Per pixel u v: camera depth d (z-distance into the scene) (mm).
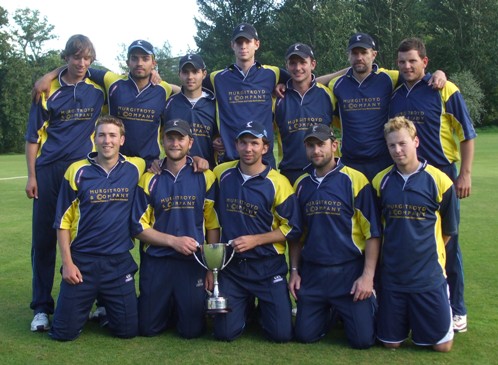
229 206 4863
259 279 4727
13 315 5324
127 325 4711
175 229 4844
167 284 4770
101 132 4754
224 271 4832
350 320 4512
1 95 47312
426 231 4414
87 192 4695
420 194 4410
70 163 5227
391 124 4484
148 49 5270
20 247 8242
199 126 5508
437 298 4348
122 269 4738
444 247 4578
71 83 5238
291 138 5496
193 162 4980
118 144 4832
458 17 50031
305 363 4125
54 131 5195
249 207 4785
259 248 4730
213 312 4469
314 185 4777
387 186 4551
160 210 4855
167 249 4781
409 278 4383
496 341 4512
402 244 4418
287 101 5504
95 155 4953
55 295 6000
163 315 4812
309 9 45812
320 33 45094
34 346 4520
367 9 47531
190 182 4887
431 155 5027
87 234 4684
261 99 5562
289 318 4652
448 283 4867
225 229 4891
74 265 4648
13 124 47312
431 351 4371
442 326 4320
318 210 4699
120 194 4781
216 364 4113
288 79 5676
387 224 4539
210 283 4855
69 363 4156
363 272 4605
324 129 4734
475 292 5738
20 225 10031
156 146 5555
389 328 4430
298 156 5480
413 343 4555
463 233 8562
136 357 4273
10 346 4516
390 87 5246
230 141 5539
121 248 4754
